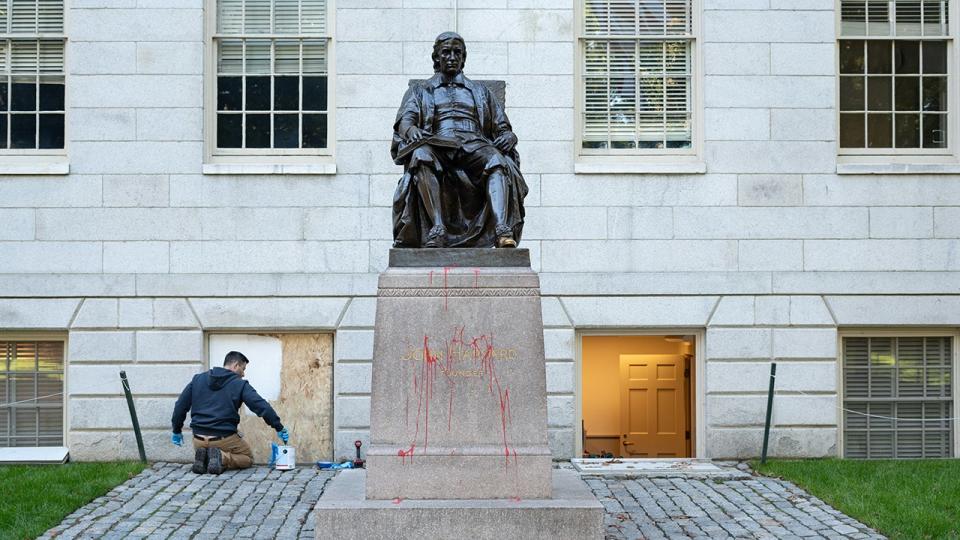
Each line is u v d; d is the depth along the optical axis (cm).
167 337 1297
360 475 917
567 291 1309
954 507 978
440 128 869
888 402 1355
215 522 923
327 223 1307
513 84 1324
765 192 1327
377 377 807
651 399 1562
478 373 808
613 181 1320
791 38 1334
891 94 1375
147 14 1313
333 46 1336
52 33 1339
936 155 1370
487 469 795
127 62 1311
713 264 1320
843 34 1373
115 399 1294
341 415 1295
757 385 1314
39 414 1326
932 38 1375
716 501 1033
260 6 1346
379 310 814
